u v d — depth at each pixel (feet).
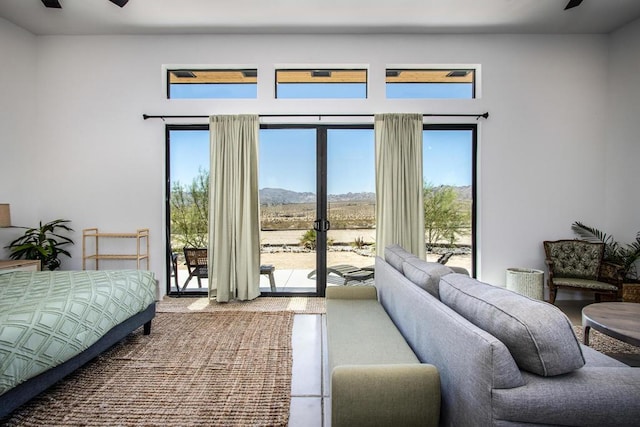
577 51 12.81
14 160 12.28
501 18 11.73
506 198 12.87
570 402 3.08
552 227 12.87
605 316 7.00
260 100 12.94
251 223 12.62
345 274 13.43
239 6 10.96
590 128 12.82
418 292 5.30
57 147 12.94
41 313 5.78
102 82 12.90
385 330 6.23
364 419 3.75
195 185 13.50
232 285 12.61
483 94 12.83
